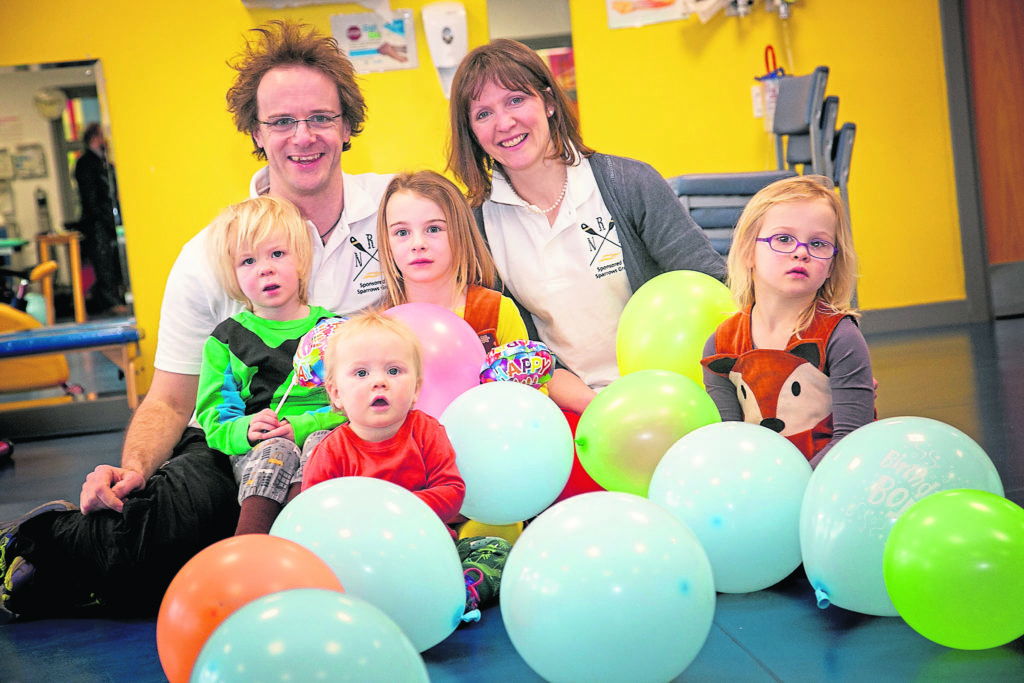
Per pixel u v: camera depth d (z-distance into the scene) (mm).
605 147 5195
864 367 1882
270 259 1955
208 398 1916
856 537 1379
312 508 1370
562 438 1824
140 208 5035
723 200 4051
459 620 1428
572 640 1154
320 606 1037
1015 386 3225
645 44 5156
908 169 5434
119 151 5000
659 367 2125
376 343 1629
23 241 5020
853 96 5352
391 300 2199
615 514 1230
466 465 1750
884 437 1444
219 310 2115
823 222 1877
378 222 2174
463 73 2266
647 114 5191
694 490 1551
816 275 1881
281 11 4941
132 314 5102
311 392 1899
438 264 2105
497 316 2170
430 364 1933
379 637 1020
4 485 3400
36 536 1811
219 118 5004
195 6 4938
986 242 5559
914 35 5352
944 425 1471
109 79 4957
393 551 1324
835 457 1469
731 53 5199
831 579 1407
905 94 5387
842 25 5285
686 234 2363
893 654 1301
